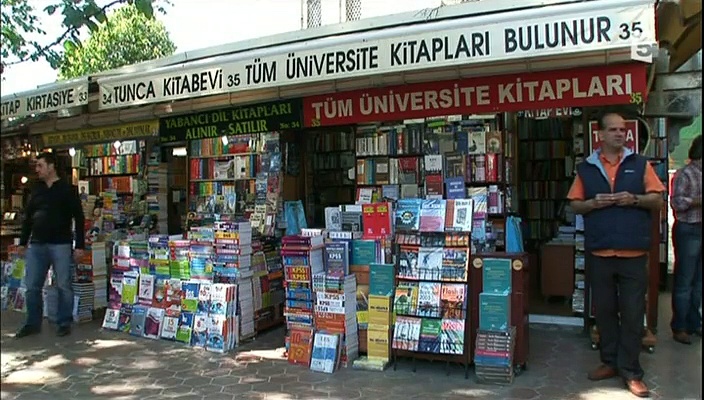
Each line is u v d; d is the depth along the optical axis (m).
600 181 4.09
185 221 7.90
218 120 6.86
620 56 4.73
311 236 4.96
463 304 4.41
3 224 9.73
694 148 5.12
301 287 4.92
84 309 6.60
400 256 4.67
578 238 5.74
